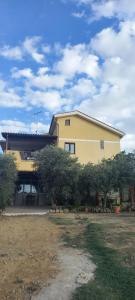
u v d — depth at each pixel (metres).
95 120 39.38
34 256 11.74
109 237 14.91
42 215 25.77
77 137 38.88
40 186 36.69
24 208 32.44
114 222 20.41
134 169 30.98
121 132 39.66
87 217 23.94
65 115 38.84
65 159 31.50
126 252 12.12
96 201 32.66
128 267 10.38
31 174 37.84
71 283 9.04
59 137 38.38
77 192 31.53
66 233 16.47
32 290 8.54
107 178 30.58
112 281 9.12
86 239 14.73
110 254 11.88
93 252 12.38
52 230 17.48
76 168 31.17
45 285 8.88
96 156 38.75
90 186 31.08
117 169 30.81
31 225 19.48
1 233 16.33
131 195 33.19
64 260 11.28
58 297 8.12
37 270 10.14
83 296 8.09
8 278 9.38
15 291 8.45
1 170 25.84
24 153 37.50
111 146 39.34
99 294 8.18
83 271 10.08
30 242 14.16
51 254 12.07
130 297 8.05
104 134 39.50
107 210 29.70
